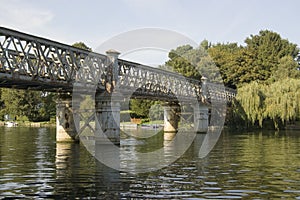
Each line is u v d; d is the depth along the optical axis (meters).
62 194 10.34
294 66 62.06
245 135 36.69
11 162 16.66
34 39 18.69
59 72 20.81
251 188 11.21
